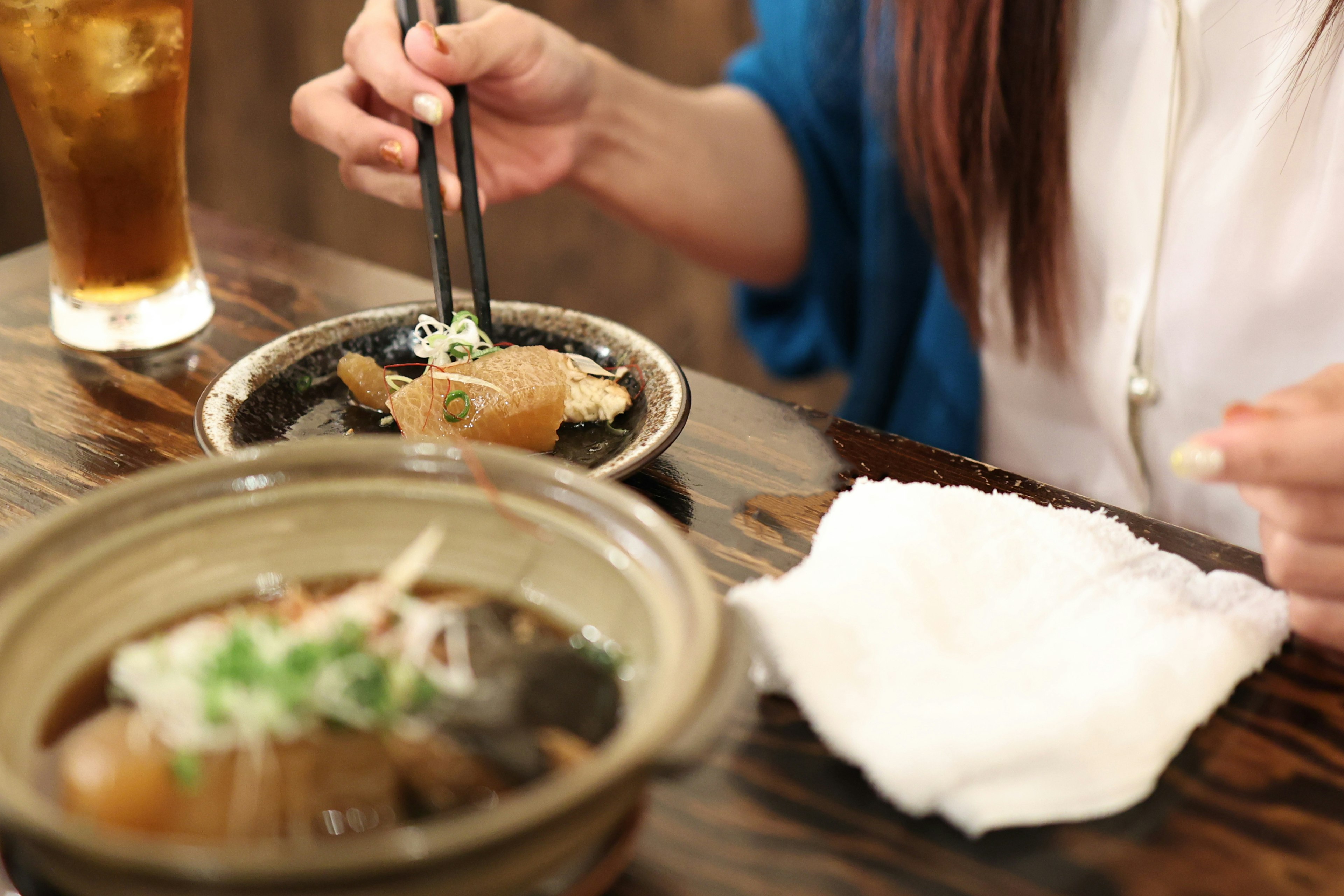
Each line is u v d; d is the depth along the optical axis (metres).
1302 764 0.58
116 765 0.48
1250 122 0.85
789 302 1.17
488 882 0.45
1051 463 0.99
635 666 0.55
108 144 0.75
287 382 0.73
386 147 0.80
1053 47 0.85
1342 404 0.63
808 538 0.67
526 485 0.57
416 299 0.84
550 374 0.70
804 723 0.60
